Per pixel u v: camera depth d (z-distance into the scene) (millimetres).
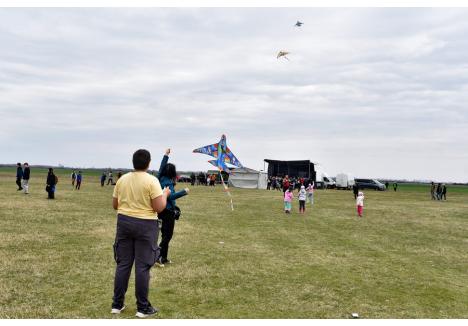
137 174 5254
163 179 8195
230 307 5965
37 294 6180
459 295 7008
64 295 6180
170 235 8422
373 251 10977
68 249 9578
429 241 13172
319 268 8680
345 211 23266
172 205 8250
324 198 36219
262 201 29000
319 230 14867
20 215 15305
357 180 66375
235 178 56812
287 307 6055
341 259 9719
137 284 5289
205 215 18469
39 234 11469
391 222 18422
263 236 12922
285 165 61094
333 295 6730
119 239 5320
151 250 5289
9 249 9289
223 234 13016
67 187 38719
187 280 7301
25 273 7312
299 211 21906
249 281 7414
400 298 6703
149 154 5344
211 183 59719
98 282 6914
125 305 5805
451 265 9602
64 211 17328
